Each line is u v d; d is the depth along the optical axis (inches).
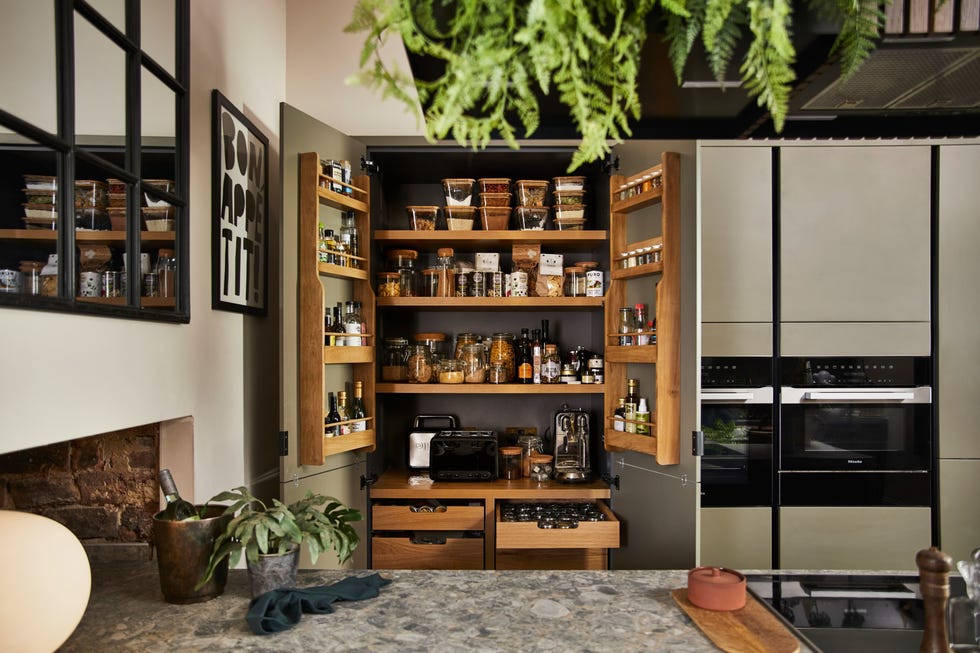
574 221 117.8
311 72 119.9
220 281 81.6
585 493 112.4
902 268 103.9
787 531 103.2
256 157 97.6
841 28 37.3
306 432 92.0
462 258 130.0
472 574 64.7
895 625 51.4
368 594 58.2
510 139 29.9
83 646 49.2
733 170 103.8
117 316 57.0
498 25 29.1
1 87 41.9
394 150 112.6
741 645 47.2
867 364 103.8
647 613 54.6
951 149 103.9
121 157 58.2
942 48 41.5
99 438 72.6
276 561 56.7
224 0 87.0
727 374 103.4
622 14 29.2
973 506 103.9
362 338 106.7
